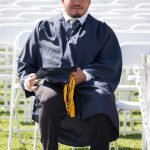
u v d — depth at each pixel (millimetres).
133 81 9562
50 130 6629
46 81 6840
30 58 7305
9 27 9211
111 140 6633
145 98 6828
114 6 13438
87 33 7164
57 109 6633
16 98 7883
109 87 6945
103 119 6508
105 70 7039
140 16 11727
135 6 15039
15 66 8008
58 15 7395
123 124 9773
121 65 7184
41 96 6688
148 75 6730
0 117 10000
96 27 7215
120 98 10492
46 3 14867
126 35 8656
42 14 11055
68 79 6738
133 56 7887
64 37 7203
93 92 6695
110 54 7156
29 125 10023
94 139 6574
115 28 9617
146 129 6730
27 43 7363
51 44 7211
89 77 6910
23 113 10750
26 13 11031
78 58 7098
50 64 7156
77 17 7230
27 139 9141
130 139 9281
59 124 6703
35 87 6883
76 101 6812
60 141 7078
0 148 8602
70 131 7035
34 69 7316
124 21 10562
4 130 9664
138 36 8656
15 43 8148
